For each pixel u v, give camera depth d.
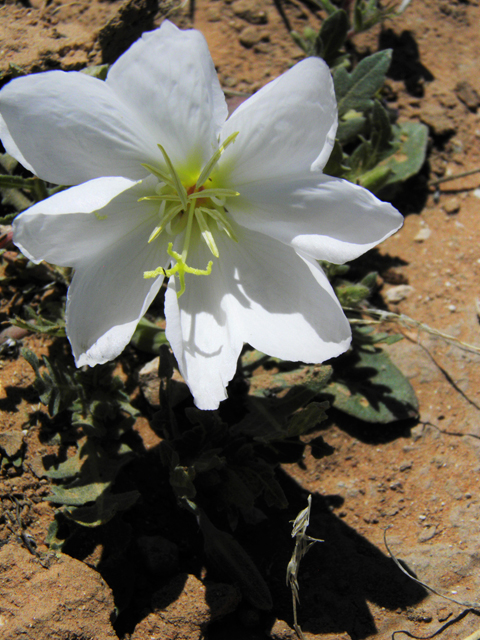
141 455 0.19
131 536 0.17
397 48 0.27
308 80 0.13
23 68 0.21
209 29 0.26
